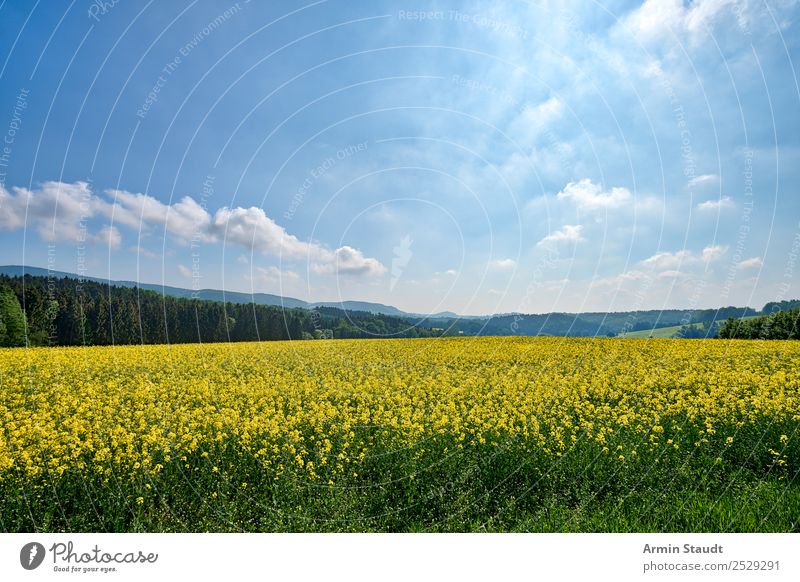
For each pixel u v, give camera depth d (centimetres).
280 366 1706
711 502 583
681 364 1518
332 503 592
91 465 649
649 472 657
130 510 564
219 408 959
